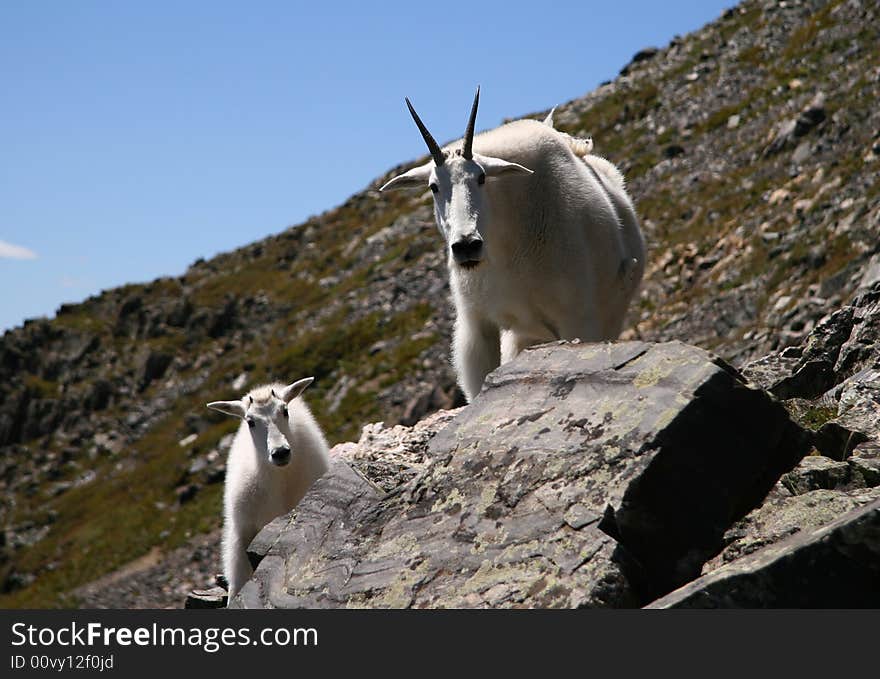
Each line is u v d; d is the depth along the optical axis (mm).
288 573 6559
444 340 46625
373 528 6484
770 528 5656
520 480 6113
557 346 7086
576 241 8984
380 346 50125
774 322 25078
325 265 74062
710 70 56500
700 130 48094
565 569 5461
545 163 9039
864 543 5242
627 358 6566
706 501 5824
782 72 48875
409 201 77438
